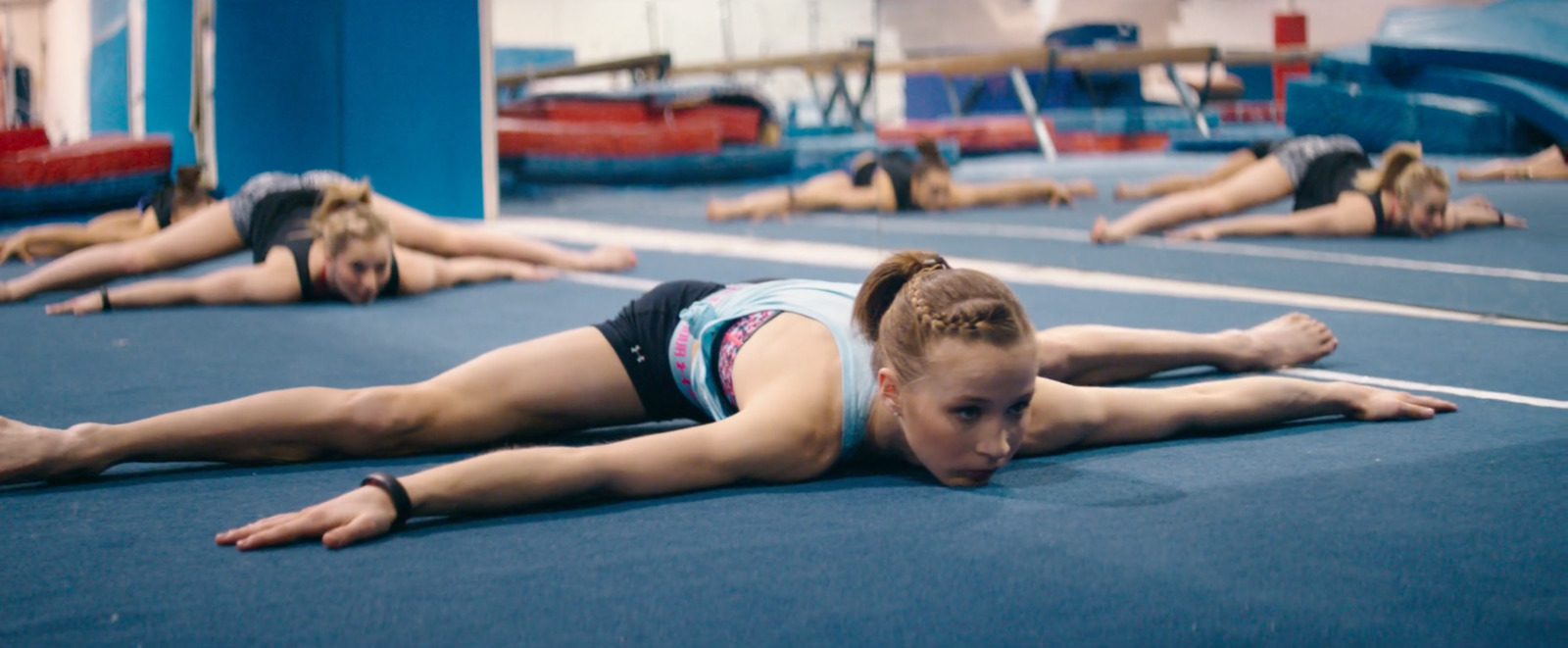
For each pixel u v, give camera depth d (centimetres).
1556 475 203
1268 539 171
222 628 143
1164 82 1198
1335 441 229
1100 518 182
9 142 767
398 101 757
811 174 924
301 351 338
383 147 755
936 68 962
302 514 176
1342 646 137
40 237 592
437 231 496
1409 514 183
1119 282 468
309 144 738
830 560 165
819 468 200
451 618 145
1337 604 148
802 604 149
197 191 587
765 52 972
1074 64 1042
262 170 746
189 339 357
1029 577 158
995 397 183
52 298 449
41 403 273
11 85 802
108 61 841
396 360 325
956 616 145
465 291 459
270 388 290
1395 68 608
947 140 1031
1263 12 1089
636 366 224
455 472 180
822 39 951
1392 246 523
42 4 809
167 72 814
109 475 213
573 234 707
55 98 823
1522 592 151
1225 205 585
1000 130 1121
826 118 966
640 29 1041
